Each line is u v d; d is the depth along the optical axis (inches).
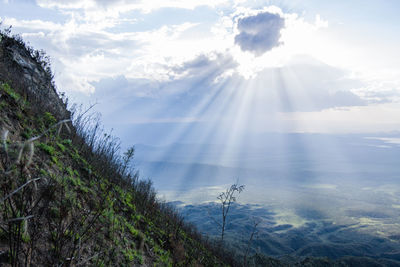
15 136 219.5
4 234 130.1
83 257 175.3
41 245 147.9
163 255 320.8
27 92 325.1
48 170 211.2
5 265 121.7
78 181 253.9
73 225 183.2
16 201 132.6
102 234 222.2
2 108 233.9
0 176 116.0
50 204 173.6
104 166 384.8
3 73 310.7
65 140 317.7
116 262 211.5
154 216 447.5
